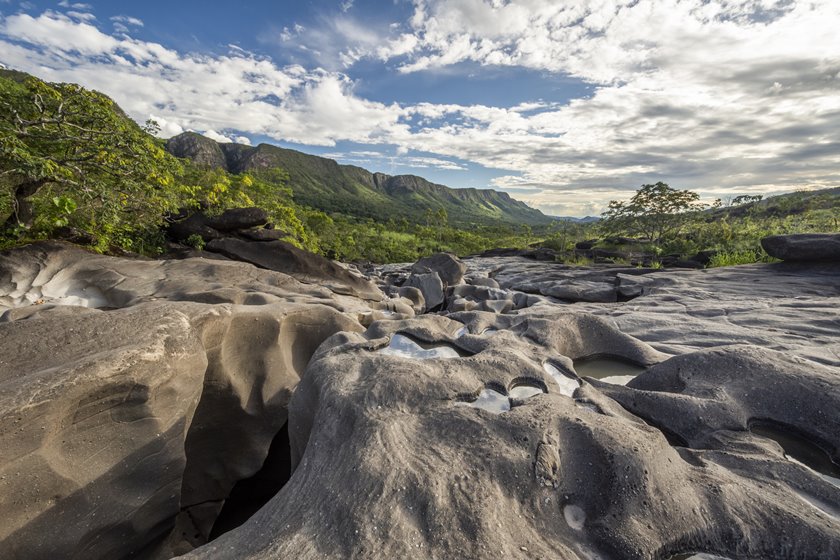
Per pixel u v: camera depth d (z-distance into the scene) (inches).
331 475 136.6
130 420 185.6
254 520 130.0
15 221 472.1
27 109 431.5
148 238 664.4
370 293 711.7
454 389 187.0
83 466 169.3
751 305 443.5
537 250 1779.0
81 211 514.9
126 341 195.6
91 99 470.0
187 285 447.5
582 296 796.6
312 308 366.6
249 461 298.7
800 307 417.4
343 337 276.5
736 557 114.4
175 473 210.8
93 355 178.1
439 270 1107.3
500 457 135.5
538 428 149.8
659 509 121.7
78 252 477.1
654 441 144.6
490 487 124.8
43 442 154.7
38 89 432.8
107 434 178.1
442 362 214.5
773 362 205.9
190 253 678.5
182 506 274.2
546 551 107.5
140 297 410.9
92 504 171.5
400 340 281.4
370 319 473.4
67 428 164.9
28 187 446.3
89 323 205.8
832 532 114.4
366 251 2672.2
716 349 225.9
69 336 195.2
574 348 283.7
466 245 3152.1
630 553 109.7
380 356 226.7
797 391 185.5
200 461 281.1
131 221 583.5
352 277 723.4
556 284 909.8
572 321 299.6
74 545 164.9
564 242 2253.9
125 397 181.3
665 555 113.9
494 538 108.2
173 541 244.4
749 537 116.3
